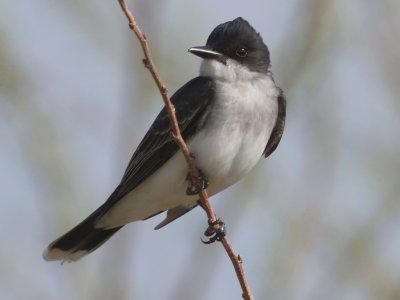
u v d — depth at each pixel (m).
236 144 11.98
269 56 12.64
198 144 11.95
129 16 9.84
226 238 10.48
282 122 12.59
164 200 12.47
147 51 10.04
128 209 12.65
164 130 12.16
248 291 10.41
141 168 12.33
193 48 12.37
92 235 13.05
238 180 12.33
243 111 12.00
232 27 12.46
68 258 12.98
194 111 12.00
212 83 12.12
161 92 10.43
